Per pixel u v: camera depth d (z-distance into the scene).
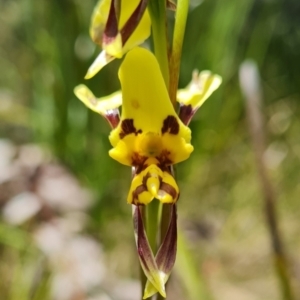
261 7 0.41
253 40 0.39
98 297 0.20
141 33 0.11
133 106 0.11
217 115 0.36
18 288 0.23
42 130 0.33
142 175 0.11
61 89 0.32
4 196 0.23
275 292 0.27
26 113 0.34
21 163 0.24
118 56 0.09
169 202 0.10
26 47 0.37
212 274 0.28
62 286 0.20
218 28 0.34
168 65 0.11
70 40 0.32
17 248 0.25
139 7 0.10
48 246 0.21
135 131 0.11
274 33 0.47
